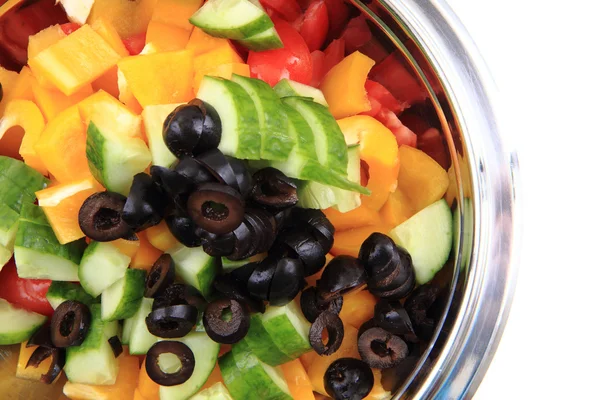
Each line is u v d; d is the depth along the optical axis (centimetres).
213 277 40
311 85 44
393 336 41
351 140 42
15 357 43
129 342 41
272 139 39
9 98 43
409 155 43
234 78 40
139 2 43
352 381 41
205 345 40
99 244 40
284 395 40
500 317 41
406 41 42
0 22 42
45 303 42
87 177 41
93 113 40
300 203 40
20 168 41
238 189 38
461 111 41
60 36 42
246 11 41
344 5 42
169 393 40
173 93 41
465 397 41
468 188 41
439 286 42
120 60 41
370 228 42
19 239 40
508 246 41
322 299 40
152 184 39
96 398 42
